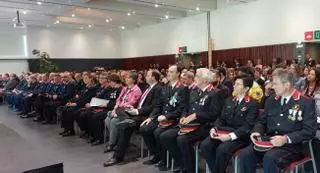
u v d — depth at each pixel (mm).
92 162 3684
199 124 3004
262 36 10977
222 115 2906
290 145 2336
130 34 18391
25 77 9523
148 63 16969
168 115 3338
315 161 2498
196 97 3191
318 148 2477
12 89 9859
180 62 13625
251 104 2686
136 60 17969
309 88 3340
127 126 3637
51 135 5195
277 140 2225
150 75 3936
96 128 4539
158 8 13352
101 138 4555
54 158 3746
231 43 12148
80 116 4844
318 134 2510
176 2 11492
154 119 3613
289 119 2340
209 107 3053
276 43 10547
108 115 4301
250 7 11320
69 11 12562
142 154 3811
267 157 2262
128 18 14844
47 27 16594
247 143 2672
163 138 3184
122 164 3588
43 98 6652
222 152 2582
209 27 12992
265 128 2541
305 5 9609
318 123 2629
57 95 6402
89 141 4695
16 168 3199
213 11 12789
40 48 16438
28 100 7293
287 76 2344
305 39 9648
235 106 2799
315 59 10070
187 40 14281
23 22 14773
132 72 4398
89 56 18109
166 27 15539
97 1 11570
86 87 5461
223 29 12438
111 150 4137
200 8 12250
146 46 17109
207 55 13242
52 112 6316
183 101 3400
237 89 2781
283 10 10250
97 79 5477
